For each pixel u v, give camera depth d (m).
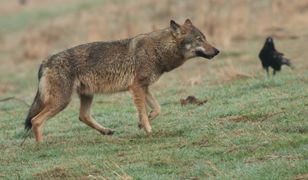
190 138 36.38
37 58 95.00
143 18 105.06
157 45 39.09
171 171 31.09
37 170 33.19
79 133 41.81
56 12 134.25
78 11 127.94
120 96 54.59
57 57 38.34
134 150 35.44
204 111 42.72
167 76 64.81
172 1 113.62
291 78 50.06
